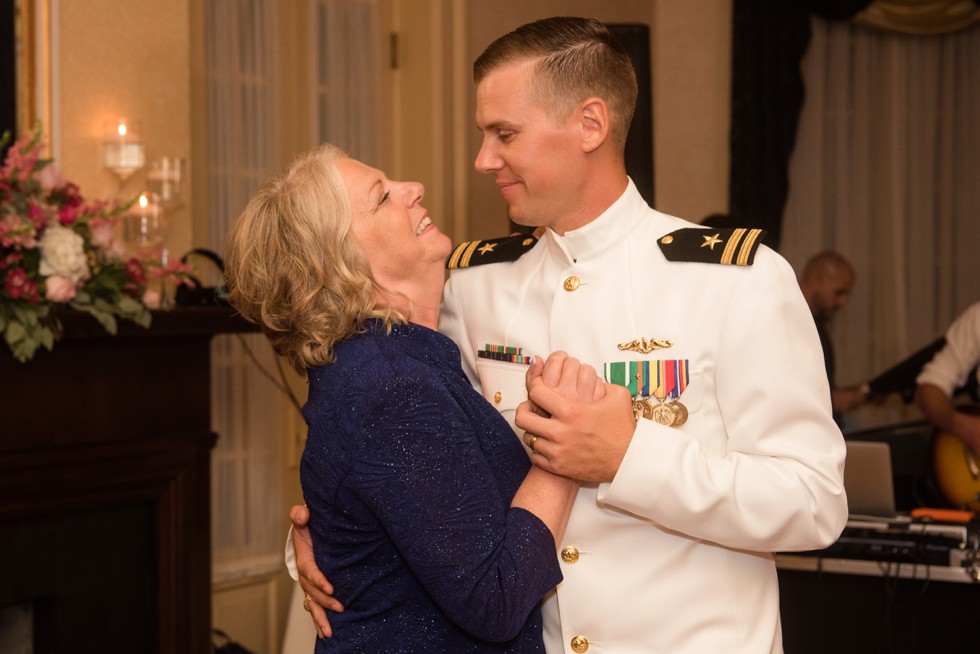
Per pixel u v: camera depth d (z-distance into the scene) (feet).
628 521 4.76
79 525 9.25
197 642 9.94
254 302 4.72
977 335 11.89
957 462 10.96
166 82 11.14
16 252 8.32
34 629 9.36
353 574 4.55
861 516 9.01
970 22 17.54
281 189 4.72
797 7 17.43
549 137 4.75
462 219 14.84
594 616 4.76
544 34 4.77
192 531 9.91
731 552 4.76
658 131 17.75
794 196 18.04
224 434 12.84
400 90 15.15
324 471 4.35
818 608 8.87
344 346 4.56
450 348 4.84
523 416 4.46
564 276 5.08
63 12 10.33
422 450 4.23
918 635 8.61
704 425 4.68
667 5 17.78
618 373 4.80
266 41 13.25
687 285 4.77
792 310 4.61
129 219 10.15
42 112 10.21
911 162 18.07
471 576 4.15
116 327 8.95
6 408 8.69
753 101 17.35
